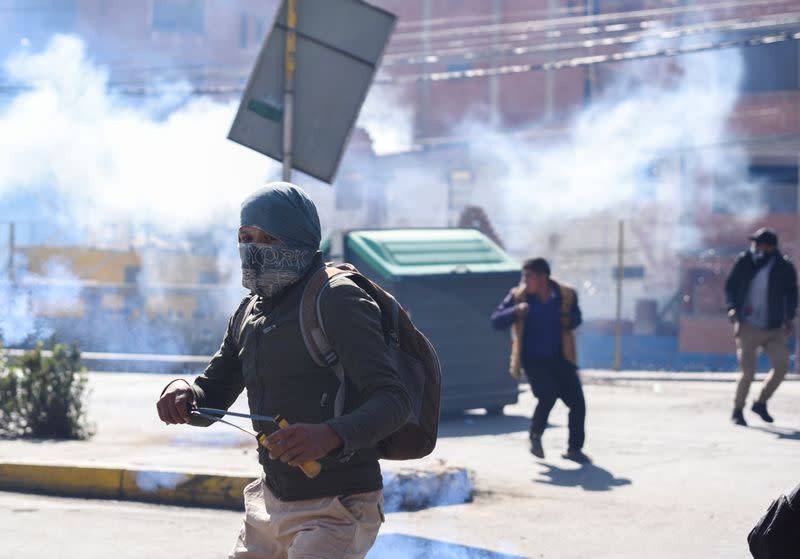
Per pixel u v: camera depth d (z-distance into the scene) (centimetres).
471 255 1376
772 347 1296
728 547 695
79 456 933
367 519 338
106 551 666
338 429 305
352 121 809
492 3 4262
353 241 1365
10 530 716
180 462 892
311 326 329
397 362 334
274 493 342
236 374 376
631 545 697
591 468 980
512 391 1380
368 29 809
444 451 1079
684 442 1148
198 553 667
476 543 694
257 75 809
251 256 335
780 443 1143
